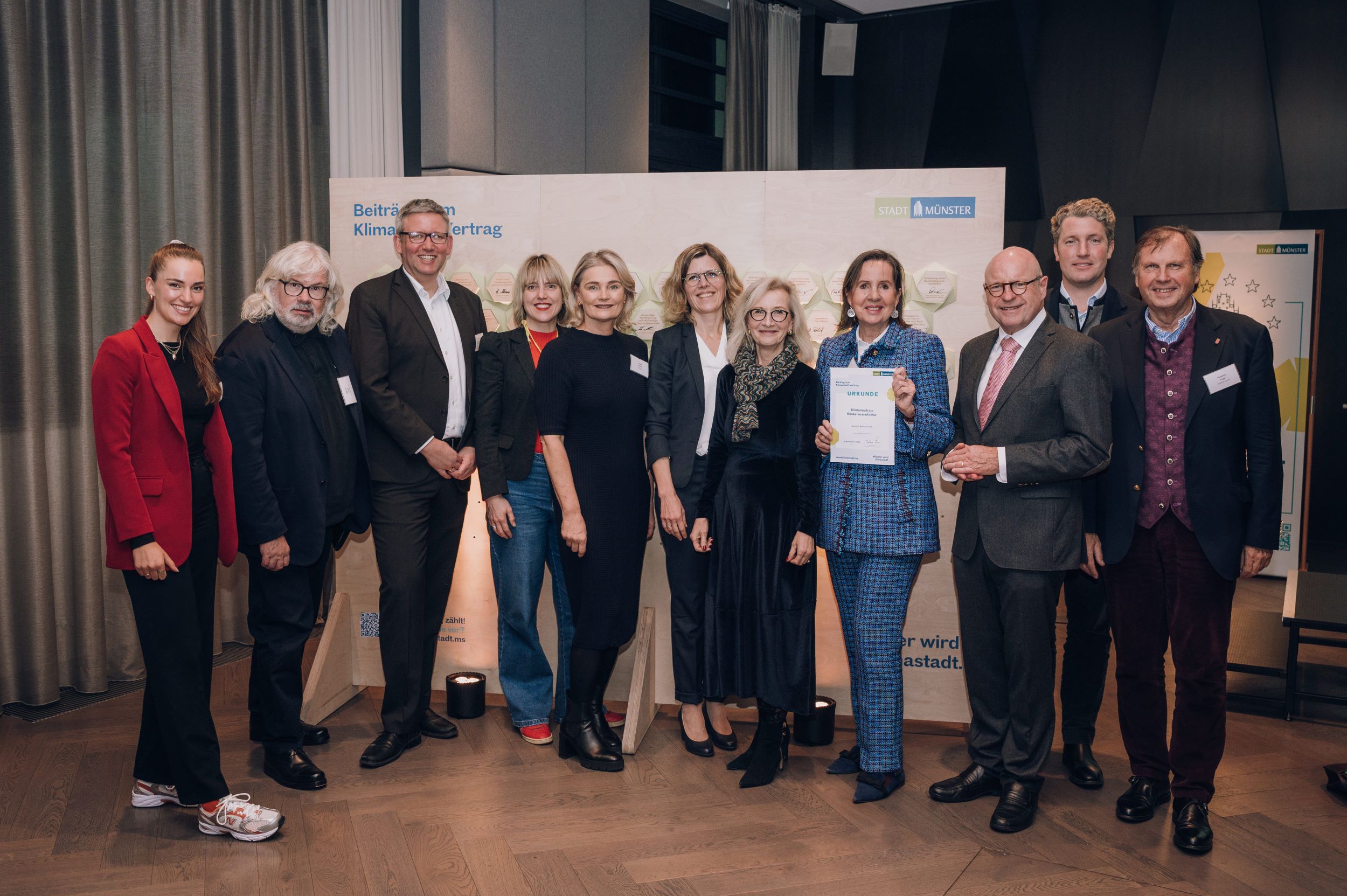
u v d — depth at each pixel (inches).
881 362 101.5
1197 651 96.1
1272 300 225.9
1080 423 92.3
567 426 110.0
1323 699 130.6
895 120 273.9
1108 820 100.6
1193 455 95.1
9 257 128.1
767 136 269.1
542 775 111.6
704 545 108.6
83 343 136.3
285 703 107.8
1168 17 236.4
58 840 95.7
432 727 123.2
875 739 104.6
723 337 112.7
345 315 132.3
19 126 126.6
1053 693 100.0
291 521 106.1
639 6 217.9
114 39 140.8
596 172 208.7
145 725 98.8
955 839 96.0
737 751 119.6
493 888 86.8
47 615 133.6
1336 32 220.2
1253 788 109.3
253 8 163.8
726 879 88.4
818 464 104.3
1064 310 114.5
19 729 126.8
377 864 91.0
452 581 124.4
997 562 96.5
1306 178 226.1
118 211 142.6
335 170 177.8
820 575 127.0
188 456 93.5
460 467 116.7
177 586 91.9
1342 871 90.3
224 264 162.2
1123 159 243.6
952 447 104.3
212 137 157.5
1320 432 231.6
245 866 90.6
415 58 180.4
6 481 130.8
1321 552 231.5
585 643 111.7
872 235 119.9
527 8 188.5
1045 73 252.7
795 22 271.7
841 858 92.2
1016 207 257.4
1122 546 98.7
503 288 129.0
